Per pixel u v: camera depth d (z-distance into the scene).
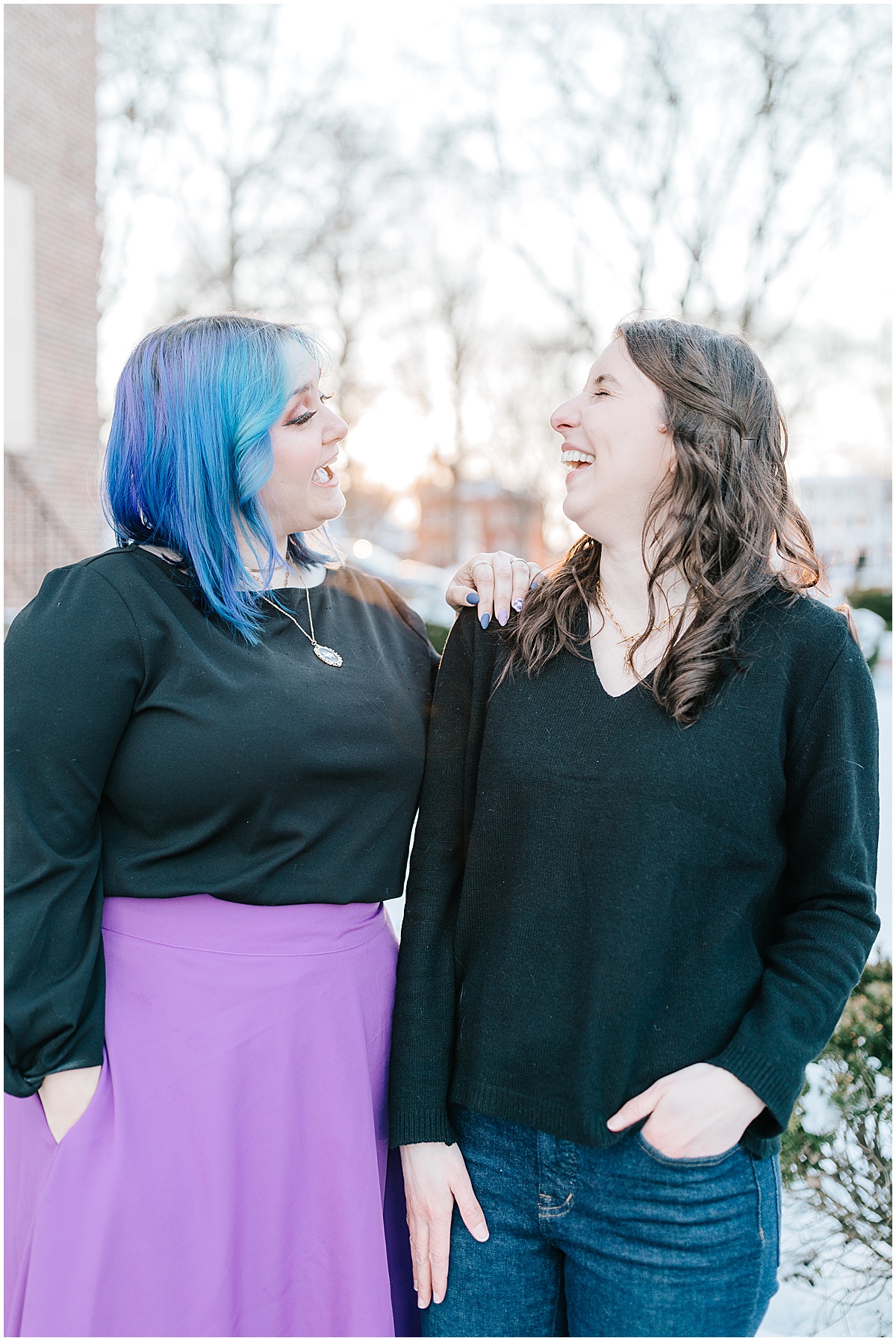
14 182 10.34
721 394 1.22
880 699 6.20
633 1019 1.11
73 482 11.27
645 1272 1.11
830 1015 1.12
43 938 1.15
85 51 11.40
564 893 1.18
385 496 20.19
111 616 1.21
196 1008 1.22
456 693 1.40
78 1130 1.16
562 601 1.30
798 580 1.30
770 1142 1.18
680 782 1.13
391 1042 1.31
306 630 1.38
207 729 1.21
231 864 1.25
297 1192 1.25
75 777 1.17
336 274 14.70
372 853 1.33
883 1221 1.92
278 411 1.32
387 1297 1.26
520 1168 1.21
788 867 1.24
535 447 16.41
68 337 11.22
